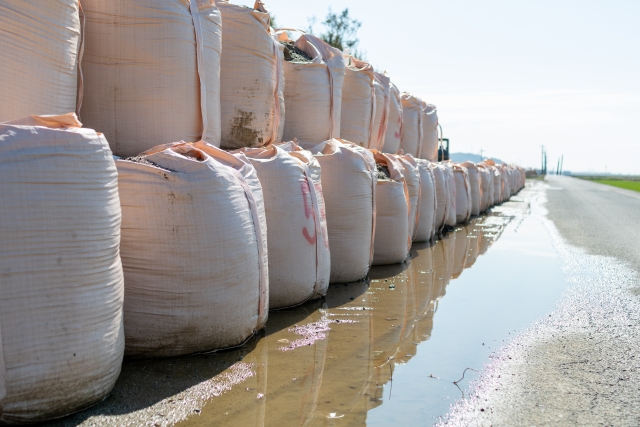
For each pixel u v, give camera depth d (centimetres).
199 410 225
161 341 268
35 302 196
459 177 1012
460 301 434
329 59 536
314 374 269
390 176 574
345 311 389
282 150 374
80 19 311
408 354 303
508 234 900
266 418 220
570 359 298
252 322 301
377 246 556
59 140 206
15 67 248
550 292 470
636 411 232
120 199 262
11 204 192
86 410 218
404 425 217
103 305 217
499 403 239
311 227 378
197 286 268
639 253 697
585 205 1631
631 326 366
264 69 425
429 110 920
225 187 278
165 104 331
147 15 320
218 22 372
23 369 194
